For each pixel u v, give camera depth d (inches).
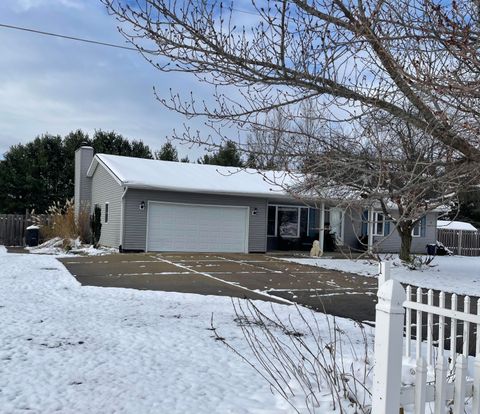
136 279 493.4
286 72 156.0
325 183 183.5
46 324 280.7
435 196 171.8
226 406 167.9
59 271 536.1
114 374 199.3
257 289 460.8
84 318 300.5
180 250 824.3
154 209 805.9
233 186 862.5
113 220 839.7
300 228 996.6
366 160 167.3
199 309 344.5
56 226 911.7
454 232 1127.0
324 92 161.9
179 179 845.2
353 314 361.1
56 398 173.2
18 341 242.7
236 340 256.5
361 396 160.9
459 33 124.1
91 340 249.3
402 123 173.0
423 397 108.9
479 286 546.0
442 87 129.8
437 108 146.1
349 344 259.8
